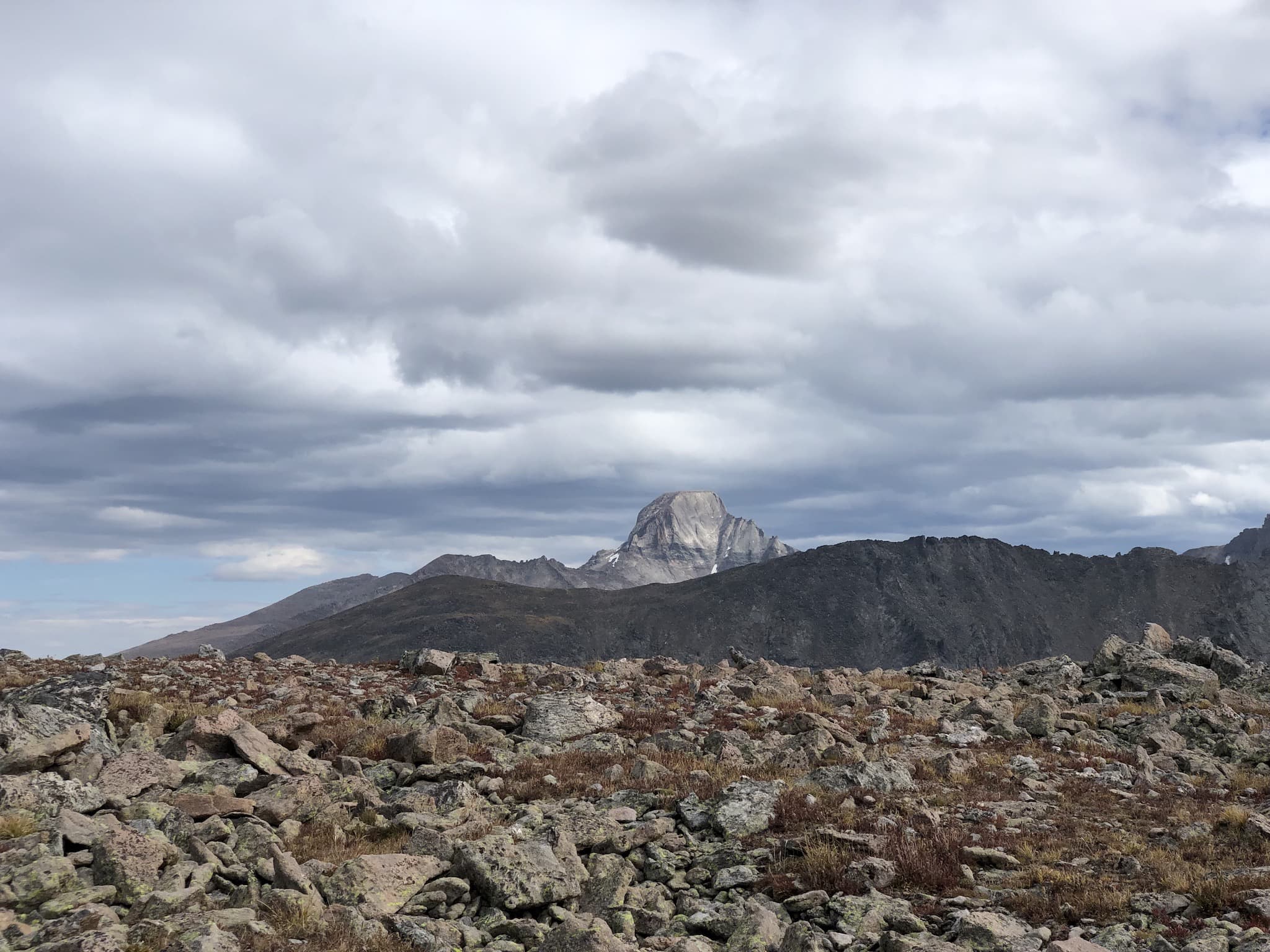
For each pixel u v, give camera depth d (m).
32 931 13.07
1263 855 19.88
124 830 16.28
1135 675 48.66
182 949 12.23
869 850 19.62
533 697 40.53
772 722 35.97
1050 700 37.09
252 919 14.13
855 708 40.97
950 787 27.14
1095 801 26.06
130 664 48.38
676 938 15.94
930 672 56.09
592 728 34.06
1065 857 20.47
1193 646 52.66
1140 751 33.34
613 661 55.12
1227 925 15.95
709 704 39.78
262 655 56.91
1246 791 27.83
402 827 20.73
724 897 18.47
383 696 39.62
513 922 15.84
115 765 21.44
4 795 17.62
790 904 17.58
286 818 20.69
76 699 26.17
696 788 25.17
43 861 14.84
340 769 26.59
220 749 24.92
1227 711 39.88
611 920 16.73
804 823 22.09
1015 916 16.84
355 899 15.82
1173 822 23.39
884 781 26.27
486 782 25.53
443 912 16.28
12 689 33.19
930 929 16.44
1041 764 30.92
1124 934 15.80
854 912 16.73
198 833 18.39
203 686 39.88
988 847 20.83
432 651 50.50
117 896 14.87
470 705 37.75
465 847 17.81
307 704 36.97
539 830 21.12
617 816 22.67
